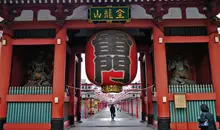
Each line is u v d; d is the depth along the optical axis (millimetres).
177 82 14508
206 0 13398
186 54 16750
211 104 12984
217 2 13023
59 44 13594
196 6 13891
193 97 13039
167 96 12930
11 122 13008
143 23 13883
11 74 13875
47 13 14188
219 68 13031
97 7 13414
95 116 37219
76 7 13844
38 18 14148
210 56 13430
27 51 16703
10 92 13398
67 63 18984
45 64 15469
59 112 12844
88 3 13422
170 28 14125
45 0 13195
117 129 15430
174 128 12727
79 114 21672
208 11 13609
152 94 17531
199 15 13977
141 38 18922
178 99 12781
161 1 13211
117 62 12500
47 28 14117
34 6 13906
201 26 14008
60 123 12750
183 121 12875
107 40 12891
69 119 17672
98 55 12727
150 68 18719
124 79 12594
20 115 13109
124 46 12898
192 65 16578
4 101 13070
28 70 15992
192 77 16375
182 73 14812
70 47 19047
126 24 13867
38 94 13266
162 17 13875
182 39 13680
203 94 13031
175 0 13273
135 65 13094
